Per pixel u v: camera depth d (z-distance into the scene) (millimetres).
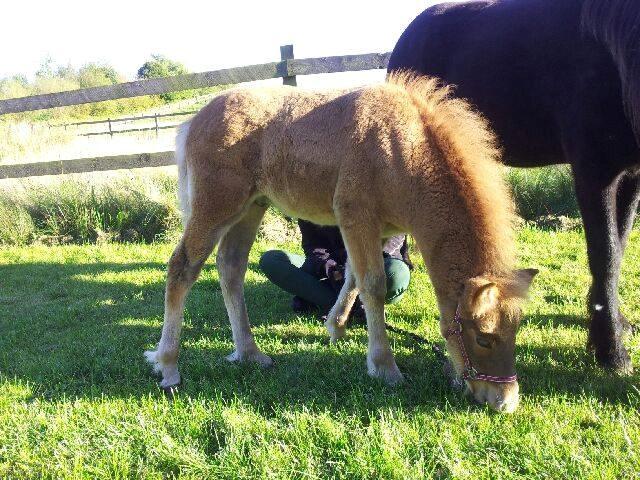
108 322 4945
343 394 3309
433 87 3615
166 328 3662
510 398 2879
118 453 2725
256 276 6051
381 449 2574
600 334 3428
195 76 8078
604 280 3395
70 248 7742
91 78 33156
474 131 3295
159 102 32406
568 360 3580
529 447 2574
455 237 3061
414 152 3203
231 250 4035
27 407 3303
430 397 3197
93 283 6148
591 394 3066
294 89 3857
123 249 7531
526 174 7945
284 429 2865
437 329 4258
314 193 3609
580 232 6898
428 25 4621
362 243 3416
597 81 3352
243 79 7945
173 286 3686
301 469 2559
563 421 2824
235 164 3686
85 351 4211
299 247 7059
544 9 3811
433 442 2678
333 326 4133
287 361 3840
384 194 3318
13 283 6312
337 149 3439
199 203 3703
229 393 3369
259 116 3703
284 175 3654
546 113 3834
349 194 3375
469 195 3045
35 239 8320
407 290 5164
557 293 4988
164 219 8164
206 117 3807
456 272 3043
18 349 4418
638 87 2979
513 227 3152
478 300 2645
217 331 4559
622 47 3084
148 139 14266
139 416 3037
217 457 2674
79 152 11039
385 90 3453
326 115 3553
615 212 3463
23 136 12484
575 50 3531
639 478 2342
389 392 3275
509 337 2836
